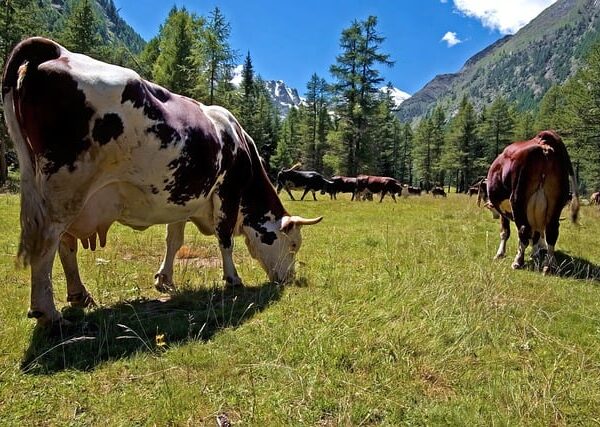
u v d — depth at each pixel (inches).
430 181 3449.8
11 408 115.0
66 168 153.2
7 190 893.8
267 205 253.8
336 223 542.9
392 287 217.3
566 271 291.3
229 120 228.7
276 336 161.9
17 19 1136.8
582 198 1723.7
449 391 130.6
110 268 253.8
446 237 410.3
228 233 235.3
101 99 155.5
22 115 148.8
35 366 135.2
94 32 1418.6
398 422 114.9
